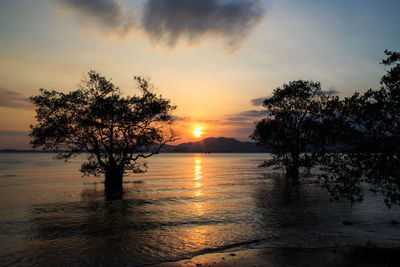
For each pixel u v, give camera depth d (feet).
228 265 34.17
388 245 40.86
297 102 143.84
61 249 42.68
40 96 96.99
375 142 33.96
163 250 41.96
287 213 68.59
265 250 40.50
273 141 153.69
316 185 126.82
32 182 145.69
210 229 54.34
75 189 117.70
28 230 53.88
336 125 38.11
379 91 34.22
